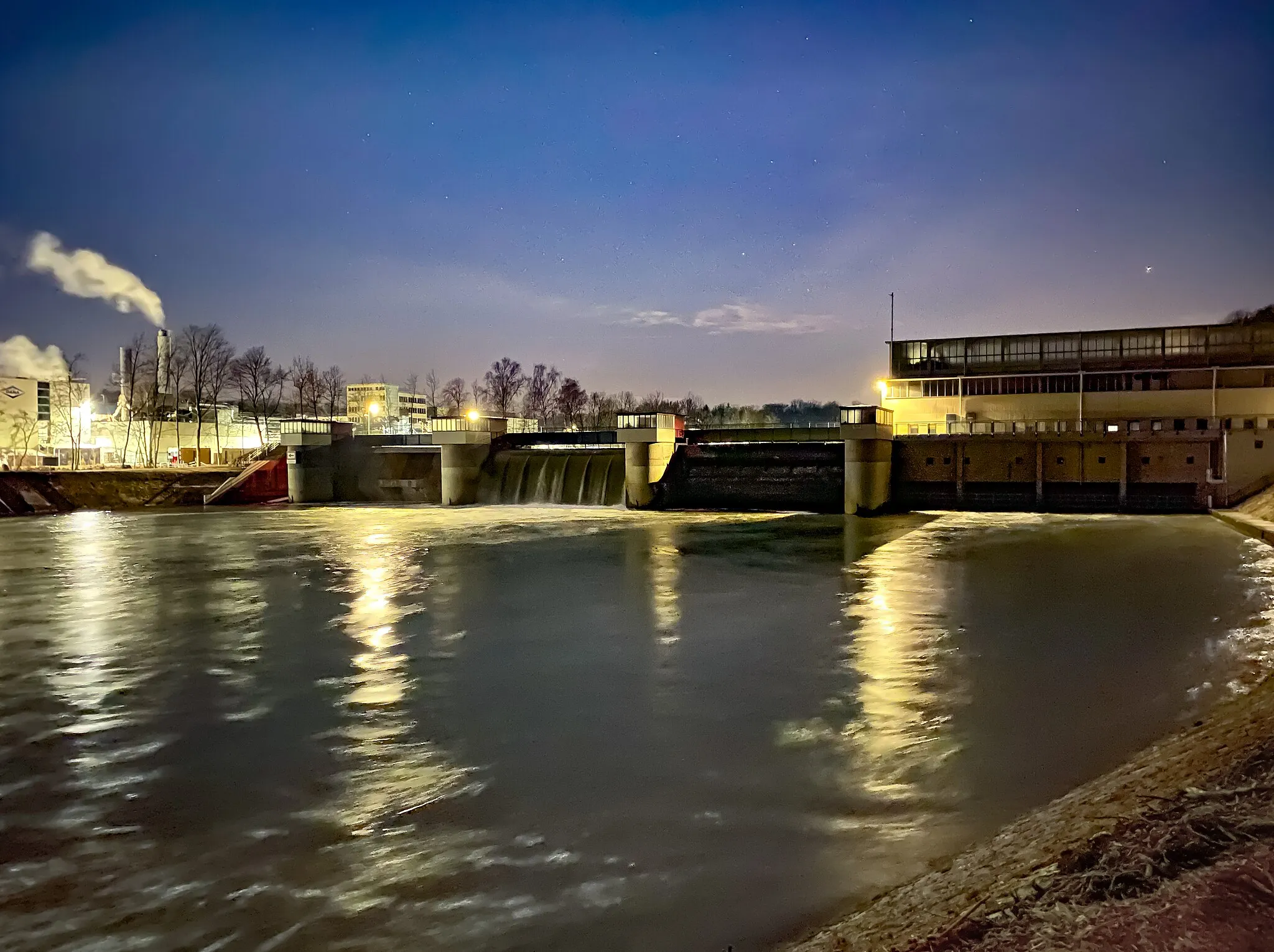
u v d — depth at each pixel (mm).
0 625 25703
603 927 9008
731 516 62906
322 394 134750
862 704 16797
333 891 9914
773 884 9781
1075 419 65562
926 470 66438
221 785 13250
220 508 79125
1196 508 59500
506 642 22750
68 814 12242
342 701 17578
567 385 153125
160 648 22516
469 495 78500
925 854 10406
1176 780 10641
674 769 13547
